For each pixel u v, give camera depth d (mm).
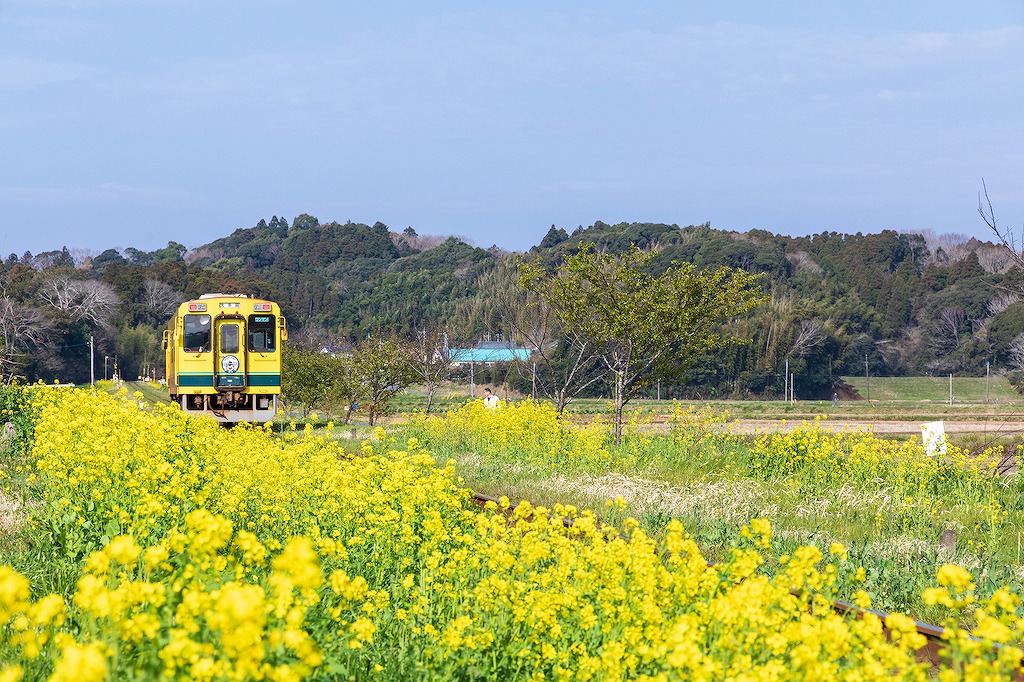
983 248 150500
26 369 90375
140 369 113938
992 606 5328
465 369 78688
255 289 141250
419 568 8383
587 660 5867
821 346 106188
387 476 11172
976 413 63656
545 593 6750
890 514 15492
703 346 24312
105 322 109250
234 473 12125
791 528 14336
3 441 19641
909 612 10047
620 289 24594
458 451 23984
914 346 120500
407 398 75250
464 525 10375
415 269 175125
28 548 10359
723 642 5477
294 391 40469
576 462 20953
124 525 9242
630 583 6875
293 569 4598
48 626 5461
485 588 6953
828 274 136625
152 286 127375
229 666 4184
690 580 6605
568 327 25219
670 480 19062
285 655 4996
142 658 4645
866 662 5277
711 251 133125
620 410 24328
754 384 100812
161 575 6691
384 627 6574
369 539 8695
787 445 21172
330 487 10008
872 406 80812
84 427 13164
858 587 10500
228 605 4094
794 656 4984
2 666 5988
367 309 148250
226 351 29938
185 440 16406
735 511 15164
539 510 9180
